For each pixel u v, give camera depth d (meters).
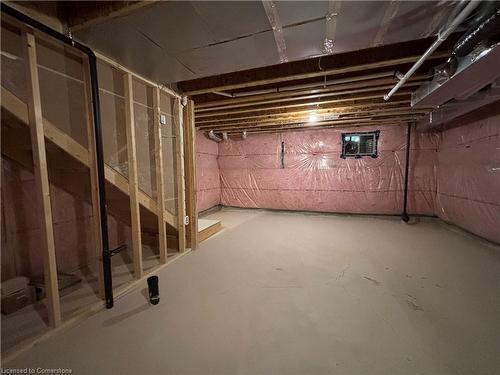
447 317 1.63
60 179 2.29
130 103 2.03
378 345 1.38
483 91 2.44
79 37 1.66
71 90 1.78
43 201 1.45
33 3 1.45
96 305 1.77
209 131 5.26
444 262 2.57
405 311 1.70
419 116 4.04
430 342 1.40
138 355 1.33
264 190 5.66
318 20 1.40
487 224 3.09
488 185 3.04
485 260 2.62
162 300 1.89
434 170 4.47
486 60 1.63
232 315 1.69
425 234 3.68
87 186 2.39
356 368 1.23
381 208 4.85
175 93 2.66
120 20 1.46
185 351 1.36
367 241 3.36
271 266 2.53
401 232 3.82
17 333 1.50
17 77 1.49
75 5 1.54
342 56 2.11
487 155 3.04
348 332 1.49
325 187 5.19
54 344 1.42
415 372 1.20
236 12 1.35
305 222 4.65
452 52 1.83
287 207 5.52
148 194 2.43
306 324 1.58
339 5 1.27
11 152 1.93
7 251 1.99
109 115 2.01
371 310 1.72
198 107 3.26
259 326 1.56
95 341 1.44
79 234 2.56
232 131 5.40
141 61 1.91
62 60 1.71
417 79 2.37
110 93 2.02
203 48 1.73
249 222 4.69
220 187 6.05
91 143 1.77
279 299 1.88
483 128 3.12
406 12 1.32
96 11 1.47
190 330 1.54
